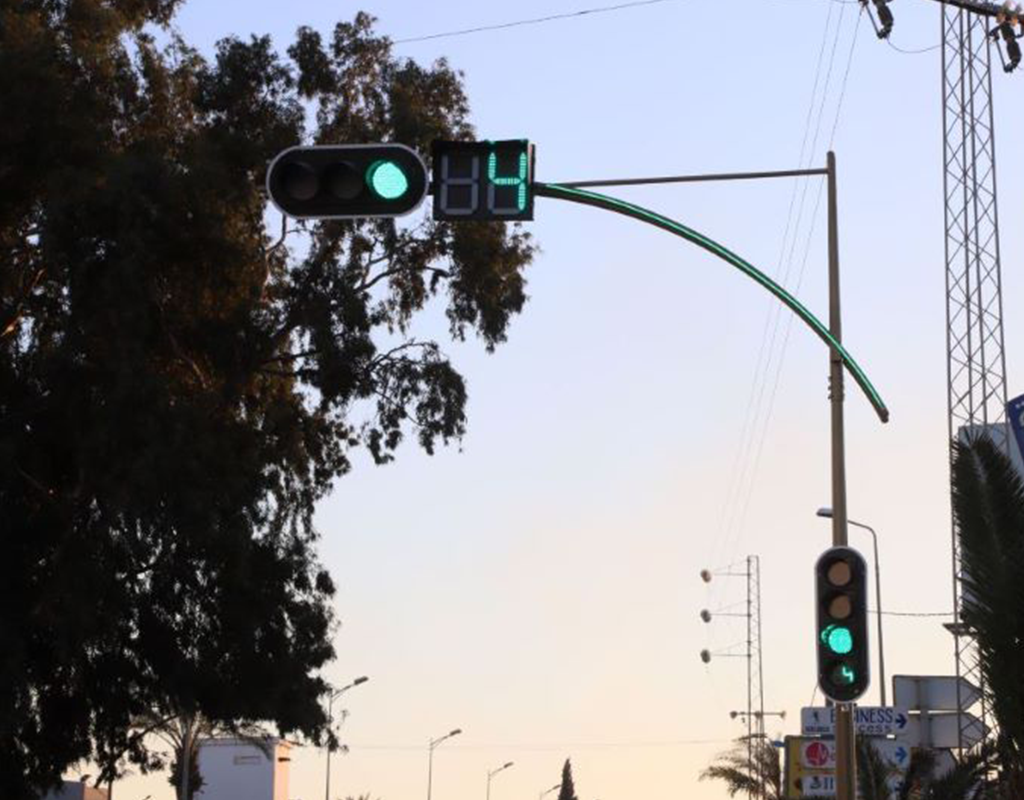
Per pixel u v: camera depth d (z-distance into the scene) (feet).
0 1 112.68
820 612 55.26
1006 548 51.01
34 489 112.37
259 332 118.52
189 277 113.80
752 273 59.06
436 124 124.06
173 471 104.27
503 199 43.73
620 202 54.49
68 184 105.81
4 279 112.98
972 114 183.52
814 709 165.07
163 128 121.19
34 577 112.27
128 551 110.01
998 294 178.50
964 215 181.78
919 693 159.43
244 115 123.44
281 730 122.21
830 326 69.05
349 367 120.57
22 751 125.08
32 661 117.39
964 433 53.62
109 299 103.50
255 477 116.57
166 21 124.57
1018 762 51.83
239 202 115.55
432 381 122.72
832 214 69.72
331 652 122.31
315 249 123.54
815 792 153.69
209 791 236.43
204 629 118.52
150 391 103.60
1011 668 50.67
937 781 74.18
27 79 106.93
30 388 111.14
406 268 127.54
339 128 126.52
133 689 123.85
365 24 127.85
